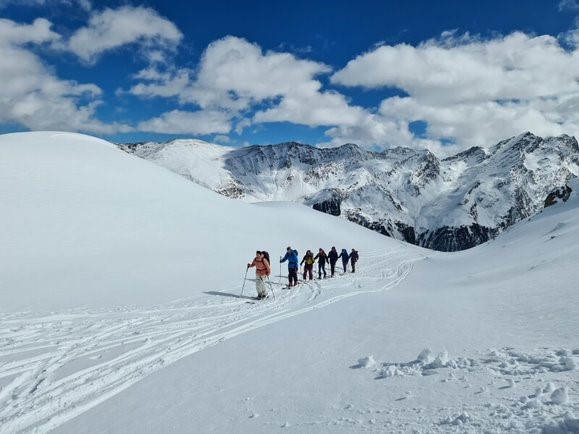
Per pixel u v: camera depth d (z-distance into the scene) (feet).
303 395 21.07
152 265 89.76
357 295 63.41
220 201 208.13
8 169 140.56
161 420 20.22
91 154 194.29
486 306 39.88
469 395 17.40
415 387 19.61
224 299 61.31
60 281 70.44
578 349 20.84
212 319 46.32
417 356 25.03
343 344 30.58
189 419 19.98
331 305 53.31
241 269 95.30
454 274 112.27
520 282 53.98
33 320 45.37
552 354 20.68
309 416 18.35
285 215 245.86
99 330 41.19
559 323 27.17
